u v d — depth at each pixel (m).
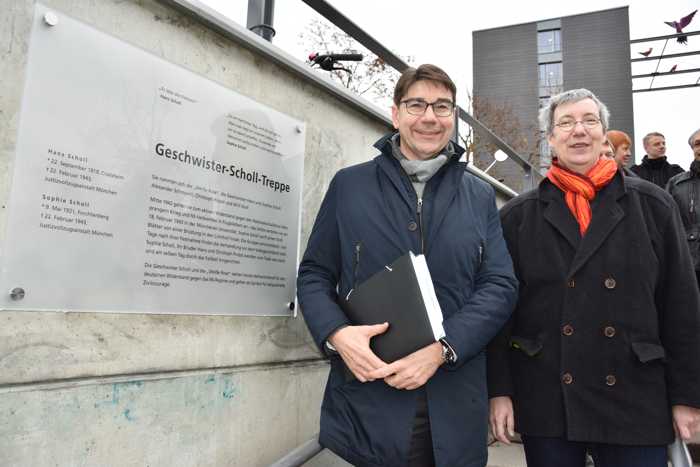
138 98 1.41
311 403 2.01
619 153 2.81
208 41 1.63
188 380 1.51
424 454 1.43
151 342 1.43
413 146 1.68
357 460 1.44
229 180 1.68
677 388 1.56
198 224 1.56
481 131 4.16
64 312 1.23
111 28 1.36
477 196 1.71
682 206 3.51
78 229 1.26
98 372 1.30
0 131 1.13
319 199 2.12
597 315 1.64
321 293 1.58
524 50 29.39
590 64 28.09
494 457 2.98
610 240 1.68
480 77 29.92
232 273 1.68
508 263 1.65
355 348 1.38
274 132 1.88
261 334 1.80
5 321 1.13
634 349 1.58
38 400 1.17
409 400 1.43
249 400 1.73
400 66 2.84
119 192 1.35
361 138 2.44
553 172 1.85
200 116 1.58
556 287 1.74
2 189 1.13
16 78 1.15
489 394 1.79
